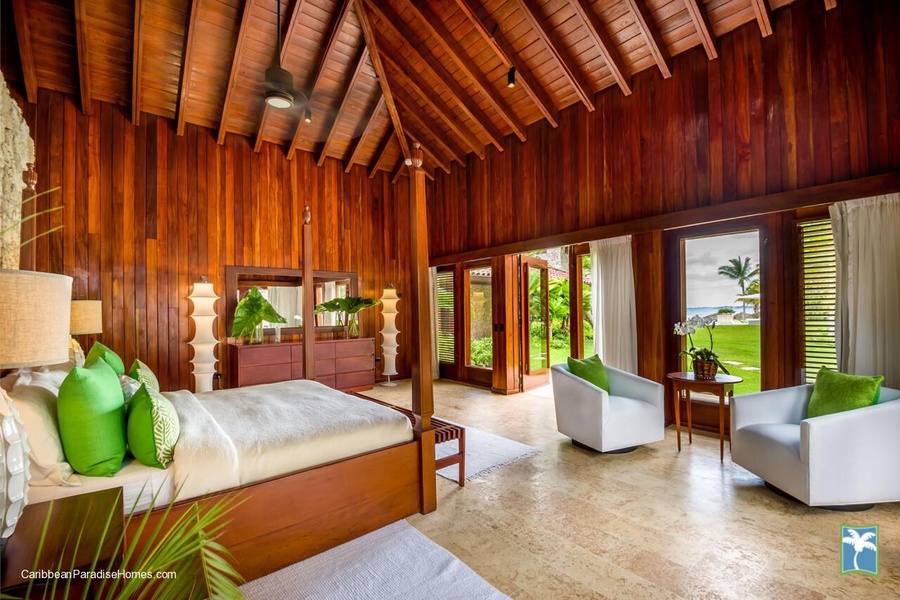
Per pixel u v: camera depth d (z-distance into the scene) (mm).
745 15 3590
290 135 5859
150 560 1018
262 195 5781
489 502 2625
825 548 2082
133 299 4824
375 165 6668
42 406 1574
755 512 2453
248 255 5645
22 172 2924
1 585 959
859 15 3102
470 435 4020
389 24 4676
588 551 2090
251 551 1857
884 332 2932
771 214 3609
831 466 2330
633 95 4422
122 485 1607
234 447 1916
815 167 3281
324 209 6355
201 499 1667
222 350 5410
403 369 7211
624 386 3715
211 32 4324
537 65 4723
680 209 4055
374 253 6898
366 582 1856
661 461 3287
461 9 4383
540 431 4160
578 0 3818
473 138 6078
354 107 5758
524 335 6660
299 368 5598
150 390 1946
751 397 2928
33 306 1069
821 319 3379
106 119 4715
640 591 1789
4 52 4020
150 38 4203
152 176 4973
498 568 1958
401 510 2400
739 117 3684
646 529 2285
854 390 2508
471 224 6426
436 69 5152
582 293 5324
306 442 2096
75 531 1151
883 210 2957
